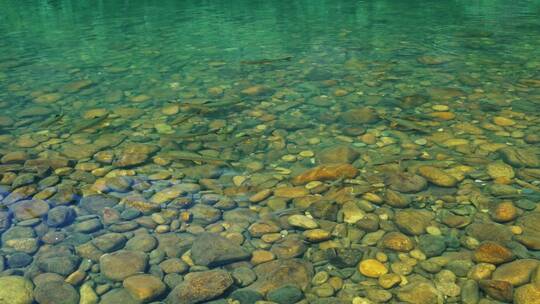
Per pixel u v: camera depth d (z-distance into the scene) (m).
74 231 1.26
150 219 1.31
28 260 1.15
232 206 1.36
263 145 1.74
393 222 1.27
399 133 1.80
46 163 1.62
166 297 1.04
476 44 3.13
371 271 1.09
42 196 1.42
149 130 1.90
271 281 1.07
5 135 1.88
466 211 1.30
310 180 1.48
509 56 2.82
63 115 2.09
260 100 2.20
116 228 1.27
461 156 1.61
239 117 2.01
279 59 2.90
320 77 2.51
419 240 1.19
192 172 1.56
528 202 1.33
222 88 2.39
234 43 3.40
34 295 1.04
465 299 1.01
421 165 1.55
